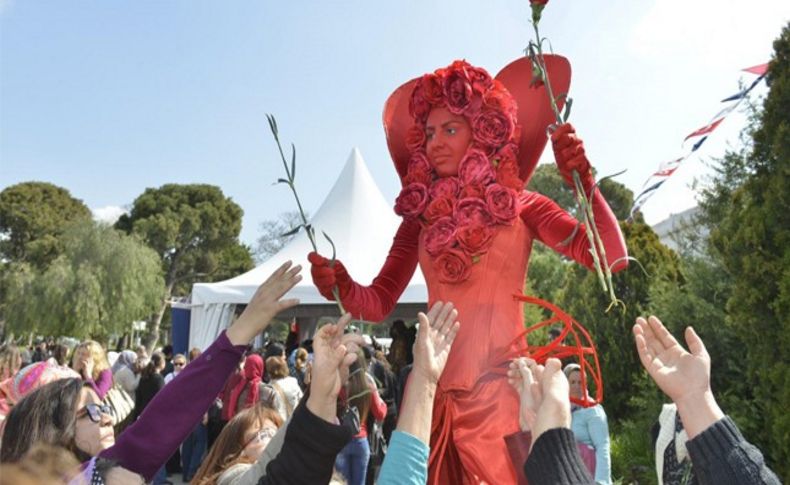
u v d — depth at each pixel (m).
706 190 9.55
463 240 2.27
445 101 2.43
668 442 2.76
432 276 2.40
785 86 5.91
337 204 10.56
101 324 32.16
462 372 2.17
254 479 1.98
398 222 10.67
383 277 2.55
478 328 2.22
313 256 2.23
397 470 1.50
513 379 1.79
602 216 2.22
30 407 1.75
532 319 12.34
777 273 5.64
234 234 48.44
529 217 2.40
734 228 6.18
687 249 11.12
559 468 1.24
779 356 5.65
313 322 14.52
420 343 1.62
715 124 4.53
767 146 6.04
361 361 2.44
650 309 8.26
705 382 1.35
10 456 1.68
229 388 7.03
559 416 1.33
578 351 2.15
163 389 1.95
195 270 47.34
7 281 35.53
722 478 1.24
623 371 8.53
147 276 33.66
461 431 2.14
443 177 2.46
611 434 8.23
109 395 4.38
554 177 32.59
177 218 45.22
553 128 2.10
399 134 2.71
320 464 1.49
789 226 5.69
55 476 1.04
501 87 2.43
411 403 1.57
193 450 8.62
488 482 2.05
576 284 10.27
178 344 12.59
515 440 1.71
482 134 2.36
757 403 6.18
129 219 47.75
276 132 1.97
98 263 32.59
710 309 7.12
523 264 2.37
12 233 46.03
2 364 4.72
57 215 47.62
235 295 10.18
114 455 1.86
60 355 6.45
